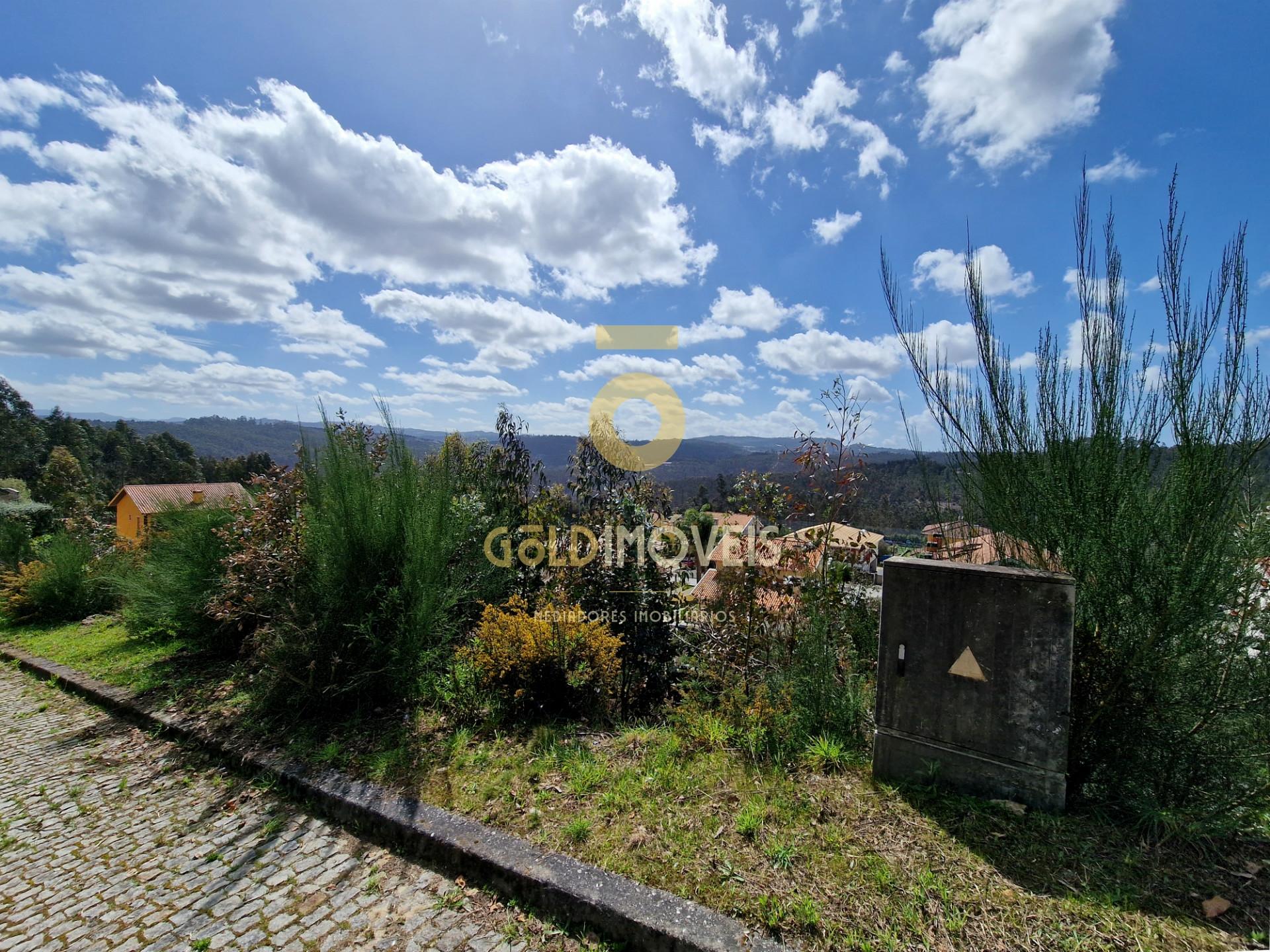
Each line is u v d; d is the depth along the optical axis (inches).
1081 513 88.5
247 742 137.3
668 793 102.0
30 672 210.8
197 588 194.5
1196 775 85.4
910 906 72.1
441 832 95.7
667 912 74.4
